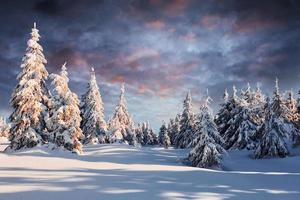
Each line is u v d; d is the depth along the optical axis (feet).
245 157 137.80
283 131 140.05
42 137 118.93
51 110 122.42
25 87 115.44
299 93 164.14
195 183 47.50
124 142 206.90
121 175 53.83
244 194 39.58
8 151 112.57
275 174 63.31
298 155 134.51
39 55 121.29
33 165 67.10
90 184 42.70
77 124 118.62
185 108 228.84
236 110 170.09
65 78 129.90
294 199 37.19
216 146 105.19
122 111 217.97
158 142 392.27
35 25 121.29
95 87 192.13
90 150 139.44
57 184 41.73
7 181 42.96
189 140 219.20
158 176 54.44
